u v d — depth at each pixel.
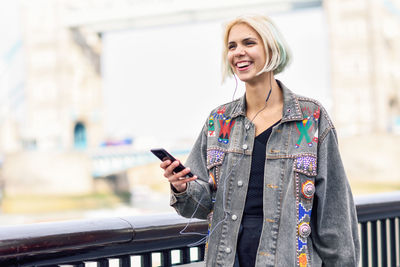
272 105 1.55
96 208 62.56
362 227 2.37
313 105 1.52
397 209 2.46
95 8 81.44
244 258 1.47
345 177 1.50
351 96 74.00
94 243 1.50
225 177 1.53
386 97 73.00
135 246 1.64
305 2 74.88
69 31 82.81
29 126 82.19
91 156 65.06
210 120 1.63
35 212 60.88
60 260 1.46
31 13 83.56
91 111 85.12
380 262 2.51
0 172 65.25
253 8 75.38
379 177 60.66
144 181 68.50
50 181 64.56
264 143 1.51
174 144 68.62
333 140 1.51
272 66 1.48
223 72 1.60
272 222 1.44
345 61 74.56
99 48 87.25
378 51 73.19
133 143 77.12
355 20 74.38
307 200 1.45
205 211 1.59
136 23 80.56
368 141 61.59
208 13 76.50
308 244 1.48
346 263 1.46
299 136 1.48
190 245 1.81
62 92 81.25
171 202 1.56
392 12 77.44
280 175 1.46
